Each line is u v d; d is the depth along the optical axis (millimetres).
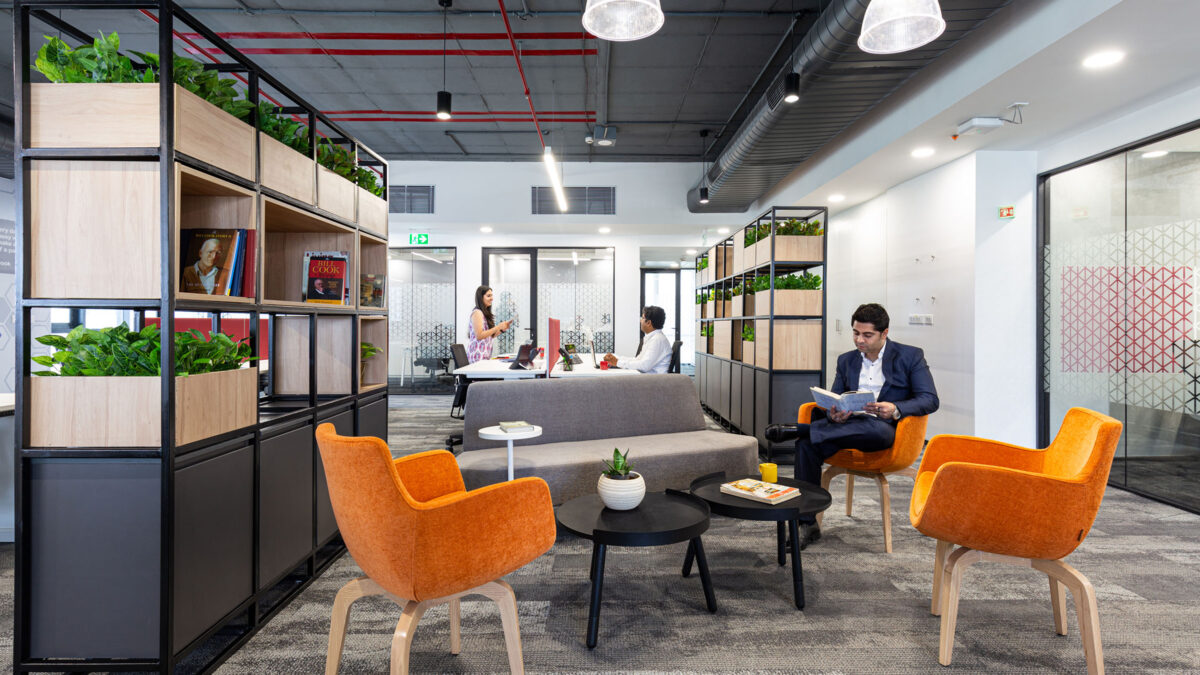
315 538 2564
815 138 5156
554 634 2080
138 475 1700
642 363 4805
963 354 4883
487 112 6496
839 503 3689
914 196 5664
